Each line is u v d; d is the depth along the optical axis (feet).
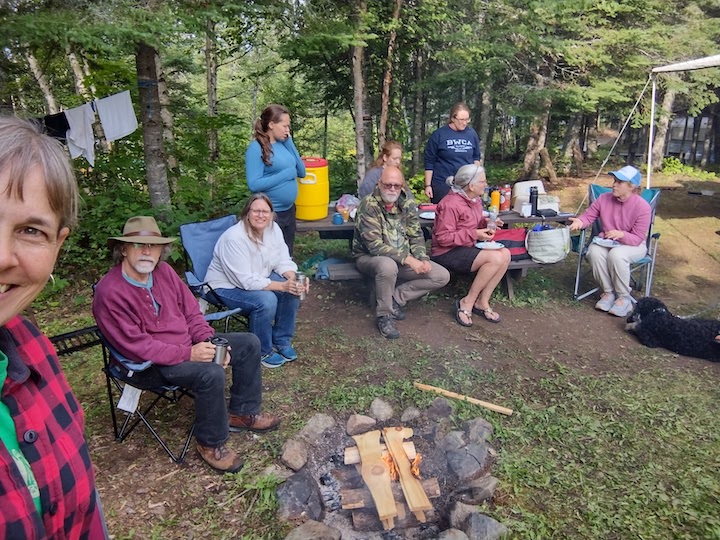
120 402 8.51
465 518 7.67
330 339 13.15
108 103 17.20
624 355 12.87
